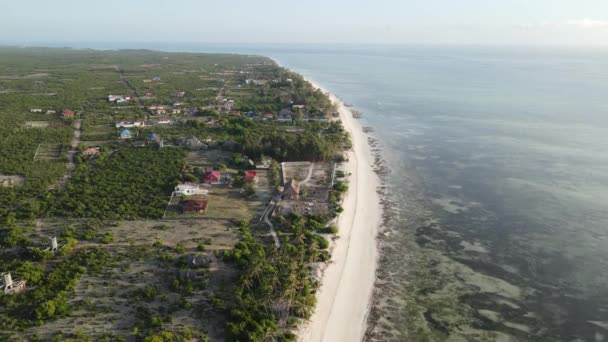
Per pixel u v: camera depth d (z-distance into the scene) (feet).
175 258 279.49
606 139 573.33
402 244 319.88
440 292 264.52
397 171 474.90
